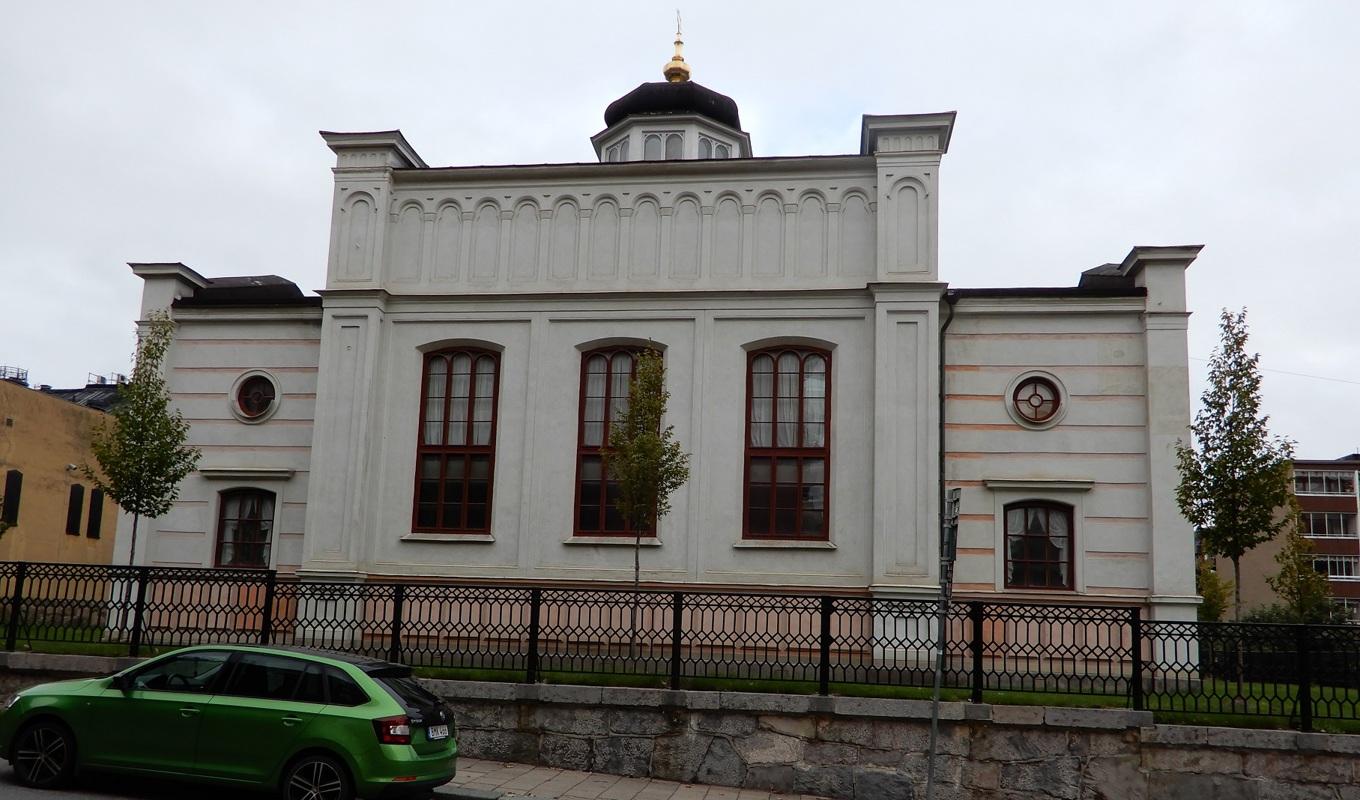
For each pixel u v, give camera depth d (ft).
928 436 62.08
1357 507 195.62
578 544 64.85
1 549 108.68
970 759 43.98
